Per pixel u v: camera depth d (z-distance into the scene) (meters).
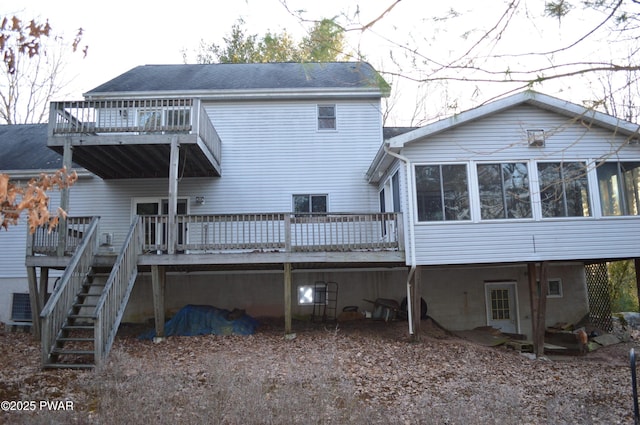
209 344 10.91
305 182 15.09
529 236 11.55
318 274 14.43
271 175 15.09
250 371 8.19
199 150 12.34
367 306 14.34
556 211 11.67
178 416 5.95
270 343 11.00
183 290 14.29
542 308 11.48
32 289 11.96
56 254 11.76
